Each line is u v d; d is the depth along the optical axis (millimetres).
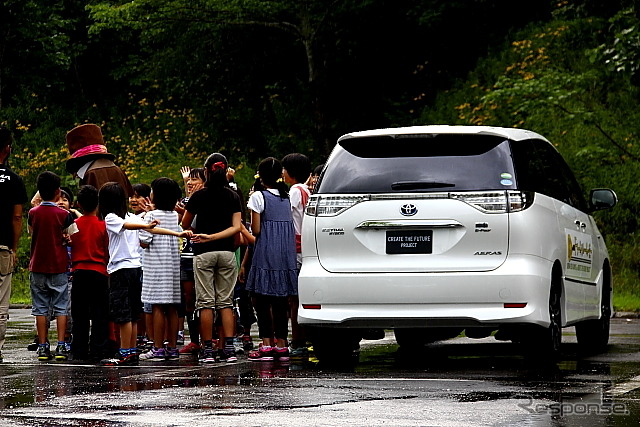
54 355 16797
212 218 15938
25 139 46812
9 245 16359
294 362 15555
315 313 14164
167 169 43031
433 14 42656
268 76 46062
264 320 16188
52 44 48625
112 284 15648
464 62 44375
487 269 13711
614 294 29438
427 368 14195
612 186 33500
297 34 42875
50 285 17000
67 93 51031
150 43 47625
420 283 13766
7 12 47719
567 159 34969
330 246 14141
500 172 13898
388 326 13953
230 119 45156
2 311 16266
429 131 14094
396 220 13875
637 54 29203
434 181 13883
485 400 10781
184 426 9336
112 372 14102
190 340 18859
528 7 44375
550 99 31484
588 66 38688
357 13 43156
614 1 32625
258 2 41062
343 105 44125
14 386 12469
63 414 10102
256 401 10852
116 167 17969
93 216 16281
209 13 41406
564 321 14914
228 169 18203
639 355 16062
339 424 9359
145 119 46531
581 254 15953
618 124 36031
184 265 17359
